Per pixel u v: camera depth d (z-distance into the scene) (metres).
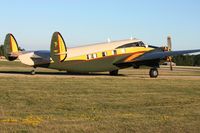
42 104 17.08
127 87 25.22
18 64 67.56
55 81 27.67
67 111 15.30
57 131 11.23
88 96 20.34
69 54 34.31
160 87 25.84
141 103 18.14
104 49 35.81
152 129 11.76
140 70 56.28
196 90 24.55
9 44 36.75
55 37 33.94
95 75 36.62
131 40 37.62
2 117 13.42
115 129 11.65
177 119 13.54
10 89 22.27
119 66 36.62
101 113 14.86
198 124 12.60
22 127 11.64
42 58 34.31
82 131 11.31
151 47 38.66
